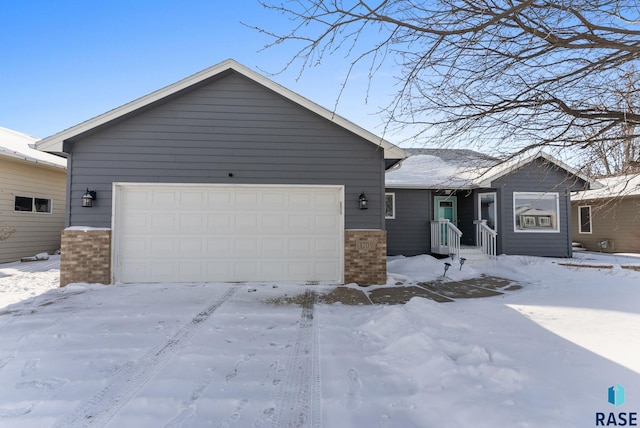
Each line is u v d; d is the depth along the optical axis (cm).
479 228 1188
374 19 249
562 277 881
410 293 702
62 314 530
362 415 263
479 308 557
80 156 735
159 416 264
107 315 525
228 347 402
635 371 316
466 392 282
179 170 756
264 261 775
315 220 787
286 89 752
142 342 415
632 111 274
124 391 302
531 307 564
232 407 277
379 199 786
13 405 278
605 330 438
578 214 1582
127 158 745
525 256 1112
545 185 1178
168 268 756
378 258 782
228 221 770
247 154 770
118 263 743
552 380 299
